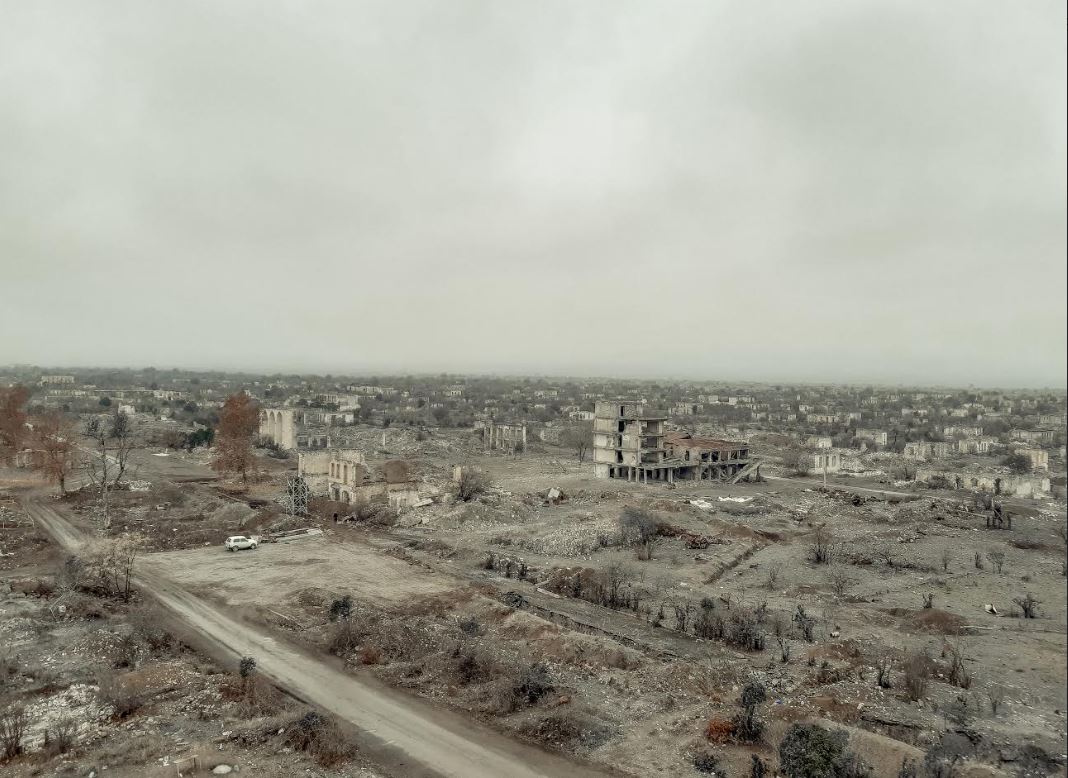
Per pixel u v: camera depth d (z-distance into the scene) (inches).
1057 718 1332.4
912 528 3346.5
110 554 2342.5
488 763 1132.5
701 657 1617.9
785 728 1240.8
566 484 4431.6
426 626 1768.0
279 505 3506.4
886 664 1596.9
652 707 1341.0
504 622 1802.4
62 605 1822.1
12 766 1082.1
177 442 5689.0
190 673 1462.8
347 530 3019.2
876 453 6914.4
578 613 1943.9
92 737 1181.1
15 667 1451.8
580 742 1204.5
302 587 2092.8
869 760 1128.8
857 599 2207.2
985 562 2726.4
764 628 1870.1
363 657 1560.0
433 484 3878.0
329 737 1175.6
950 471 5674.2
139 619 1716.3
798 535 3189.0
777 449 6830.7
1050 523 3543.3
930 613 1987.0
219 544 2716.5
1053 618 2014.0
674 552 2751.0
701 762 1131.9
